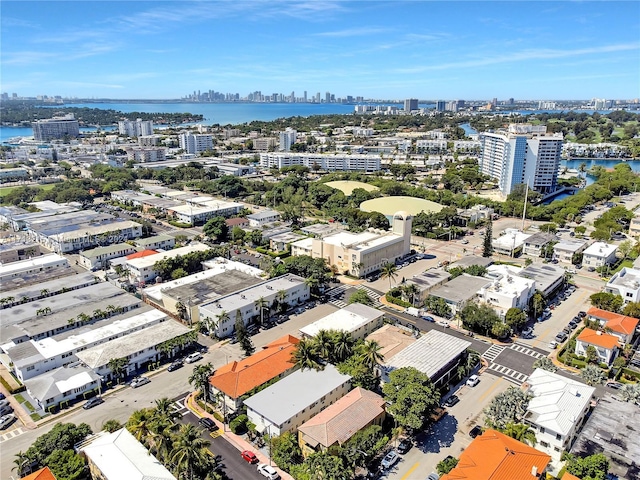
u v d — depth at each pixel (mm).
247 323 164250
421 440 108312
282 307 174750
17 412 120250
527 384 118938
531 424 104562
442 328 163500
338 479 87875
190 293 176125
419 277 194625
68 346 141500
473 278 190750
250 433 109125
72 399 124438
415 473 98375
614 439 98000
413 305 179000
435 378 122812
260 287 177625
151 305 183125
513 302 161875
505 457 89625
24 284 190250
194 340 148375
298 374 122188
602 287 199750
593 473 89125
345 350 130000
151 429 99688
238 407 116062
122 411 119875
